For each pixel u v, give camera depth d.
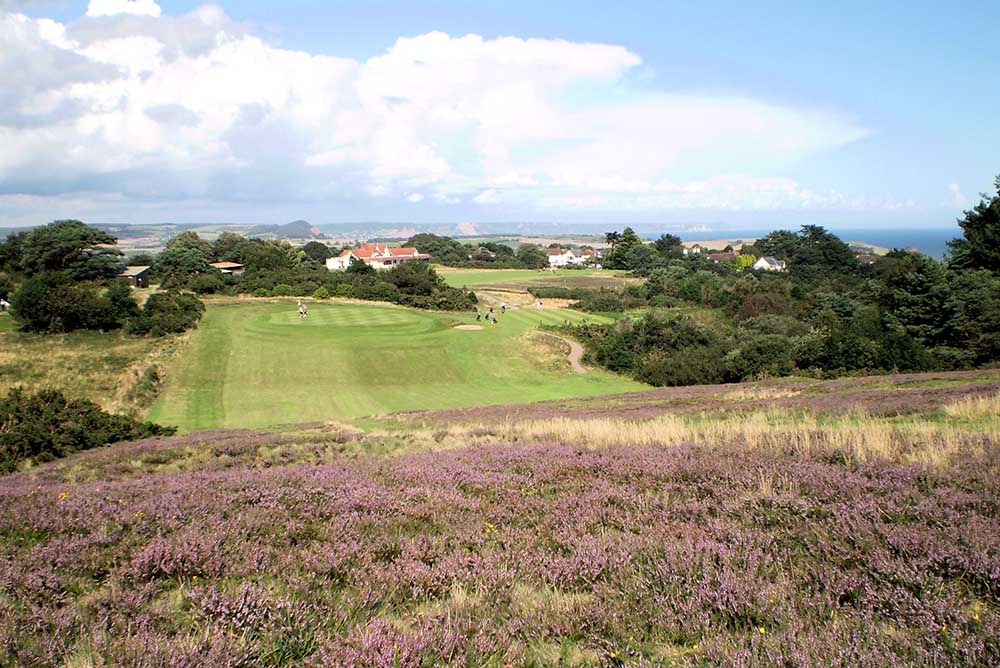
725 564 5.53
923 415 16.53
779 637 4.28
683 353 60.22
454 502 8.34
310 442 18.95
